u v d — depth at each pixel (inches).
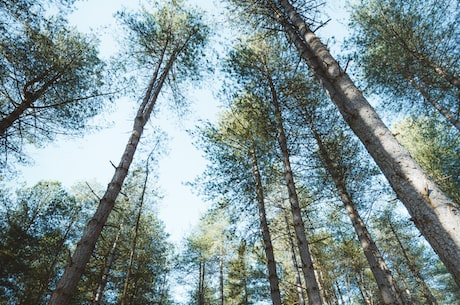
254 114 328.5
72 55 372.2
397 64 430.9
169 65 360.8
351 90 147.1
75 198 639.8
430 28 404.5
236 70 354.9
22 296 446.9
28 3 284.7
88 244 172.1
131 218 542.3
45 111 354.0
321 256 474.0
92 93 371.2
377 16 445.1
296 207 265.1
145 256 523.2
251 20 309.3
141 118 283.4
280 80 350.9
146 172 486.3
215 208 334.0
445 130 462.6
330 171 333.4
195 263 807.7
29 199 562.3
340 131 349.1
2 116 332.2
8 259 447.5
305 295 470.0
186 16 398.9
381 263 297.0
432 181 101.2
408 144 504.1
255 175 341.7
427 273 732.0
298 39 223.8
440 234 87.3
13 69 315.6
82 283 476.7
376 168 331.6
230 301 811.4
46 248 529.3
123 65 369.7
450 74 374.6
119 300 494.0
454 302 914.7
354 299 740.7
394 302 240.8
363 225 298.5
